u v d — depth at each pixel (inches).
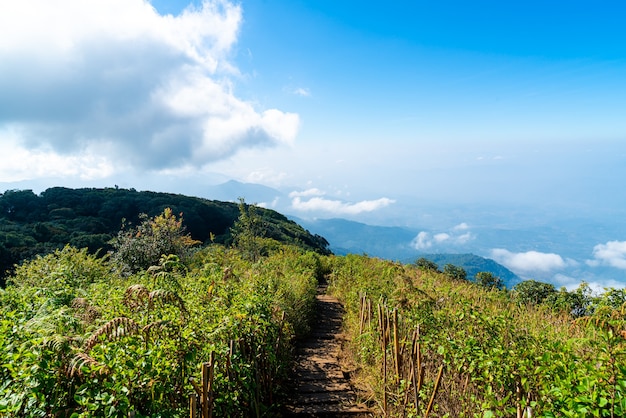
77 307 194.4
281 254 775.1
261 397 198.1
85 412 96.7
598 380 110.0
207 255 576.7
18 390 97.8
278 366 225.8
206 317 180.4
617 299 233.9
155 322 133.1
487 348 155.9
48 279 327.9
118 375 111.9
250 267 516.1
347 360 289.1
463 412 153.7
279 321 249.3
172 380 129.7
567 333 207.8
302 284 434.6
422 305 233.1
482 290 393.7
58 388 108.1
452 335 185.5
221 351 156.9
